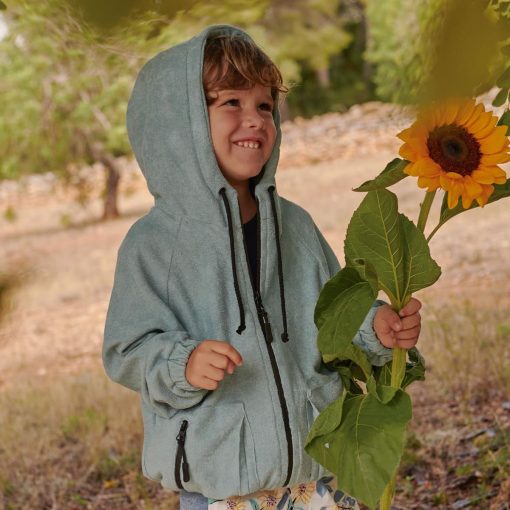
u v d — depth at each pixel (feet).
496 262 26.40
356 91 78.48
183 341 6.30
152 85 7.04
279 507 6.82
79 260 37.14
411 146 5.01
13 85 38.27
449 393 14.60
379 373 7.00
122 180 55.67
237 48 6.88
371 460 5.68
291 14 58.65
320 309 5.83
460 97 2.52
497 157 5.09
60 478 13.53
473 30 2.48
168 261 6.84
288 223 7.35
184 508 6.93
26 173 43.96
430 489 11.43
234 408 6.57
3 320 2.72
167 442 6.64
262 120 6.92
